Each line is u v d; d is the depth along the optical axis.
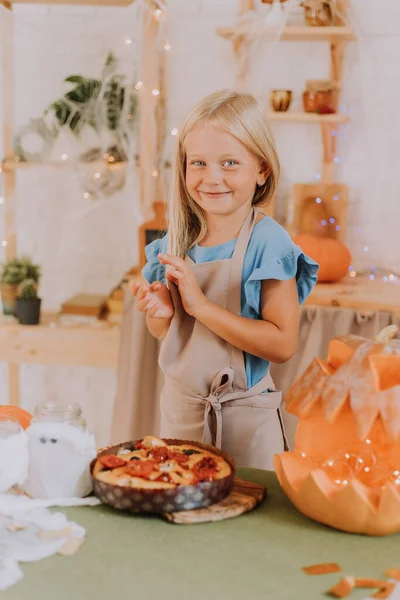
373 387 0.96
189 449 1.11
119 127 2.50
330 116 2.43
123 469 1.02
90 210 2.81
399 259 2.64
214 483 0.97
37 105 2.74
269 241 1.28
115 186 2.60
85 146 2.59
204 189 1.24
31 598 0.77
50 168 2.58
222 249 1.32
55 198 2.82
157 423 2.34
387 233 2.65
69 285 2.87
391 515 0.91
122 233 2.81
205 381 1.31
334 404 0.97
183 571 0.83
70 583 0.80
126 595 0.78
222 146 1.21
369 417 0.94
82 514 0.97
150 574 0.82
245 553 0.88
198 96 2.69
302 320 2.24
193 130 1.23
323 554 0.88
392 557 0.88
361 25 2.55
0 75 2.75
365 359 0.98
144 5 2.44
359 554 0.88
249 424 1.32
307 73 2.61
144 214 2.54
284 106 2.46
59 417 1.04
